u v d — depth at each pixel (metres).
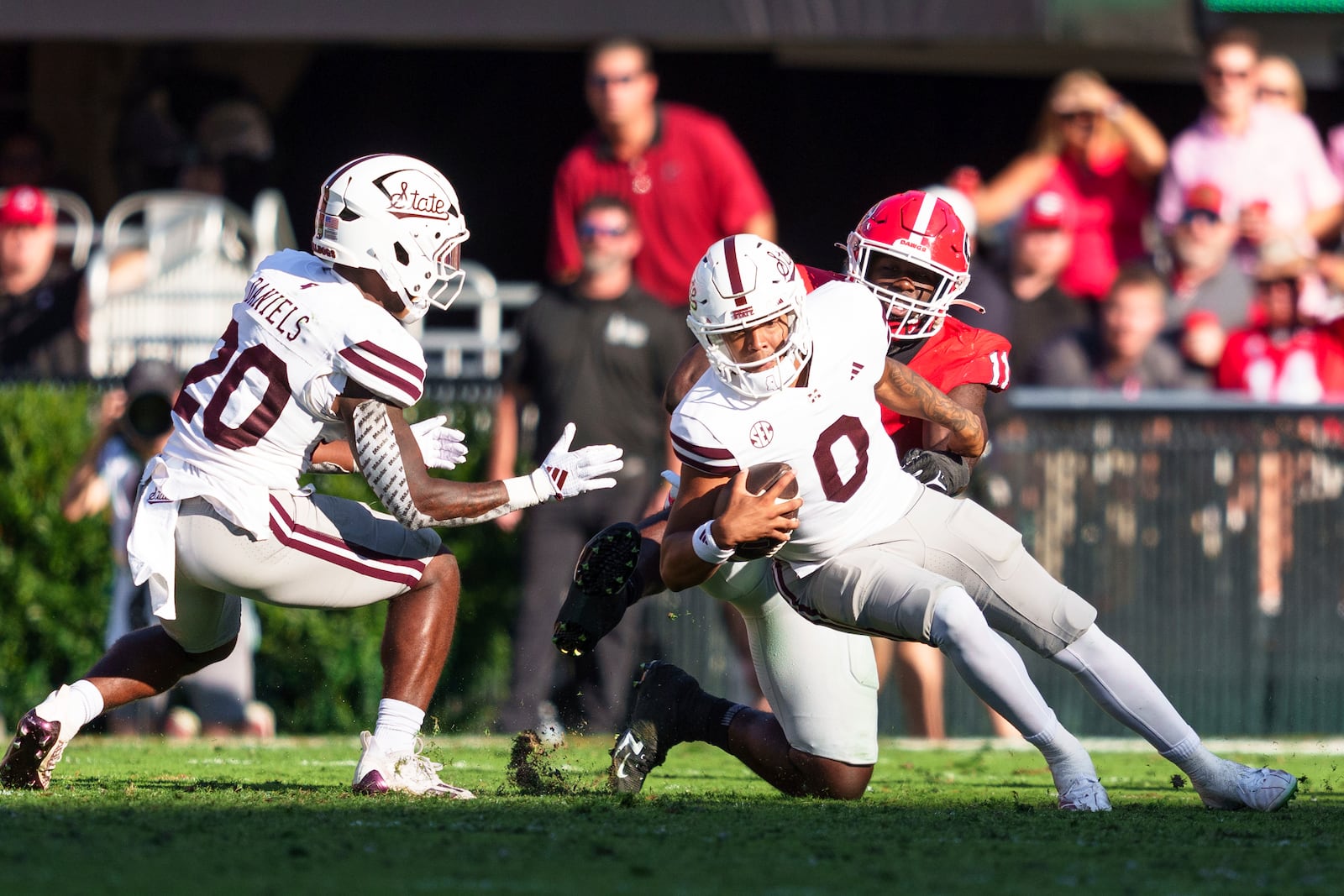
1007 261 36.91
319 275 14.78
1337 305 36.88
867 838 12.23
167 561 14.73
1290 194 38.47
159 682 15.85
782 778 16.08
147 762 20.14
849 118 44.72
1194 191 36.53
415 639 15.20
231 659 26.94
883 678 27.98
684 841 11.84
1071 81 38.56
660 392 28.00
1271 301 36.75
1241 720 29.56
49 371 32.66
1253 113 38.59
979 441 15.47
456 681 28.56
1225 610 29.62
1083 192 38.59
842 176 44.91
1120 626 29.53
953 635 13.66
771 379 13.49
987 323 35.19
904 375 14.98
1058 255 35.81
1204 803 14.84
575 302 27.88
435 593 15.28
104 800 14.23
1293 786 14.48
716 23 37.44
